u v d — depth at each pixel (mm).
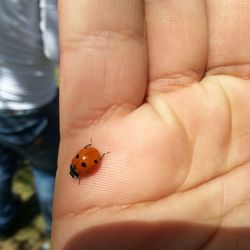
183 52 59
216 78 61
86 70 52
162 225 47
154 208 48
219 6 62
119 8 53
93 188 49
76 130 53
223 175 51
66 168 52
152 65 58
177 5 59
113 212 48
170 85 58
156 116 53
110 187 49
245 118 56
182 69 59
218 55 62
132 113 54
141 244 46
